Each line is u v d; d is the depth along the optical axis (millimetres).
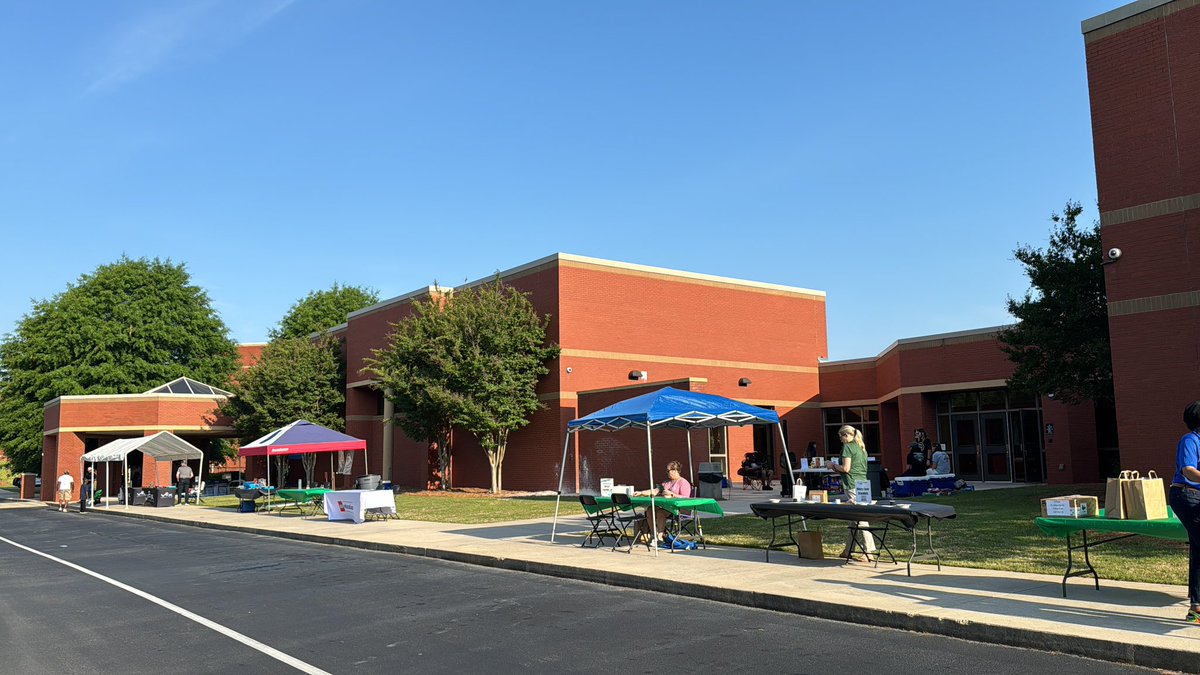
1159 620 7207
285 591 11242
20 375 51531
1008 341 20562
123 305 52812
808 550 11508
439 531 17750
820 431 36312
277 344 40531
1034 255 19594
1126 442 15414
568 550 13594
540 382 29703
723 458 31484
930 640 7355
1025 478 27844
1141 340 15367
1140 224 15516
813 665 6652
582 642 7688
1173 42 15328
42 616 9875
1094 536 12266
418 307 30750
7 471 81562
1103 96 16172
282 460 43000
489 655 7293
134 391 50719
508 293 31016
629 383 30391
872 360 35250
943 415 30375
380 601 10195
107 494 34219
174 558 15734
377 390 39469
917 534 13398
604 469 27203
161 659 7512
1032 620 7316
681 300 32375
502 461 30891
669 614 8859
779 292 35656
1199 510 6898
